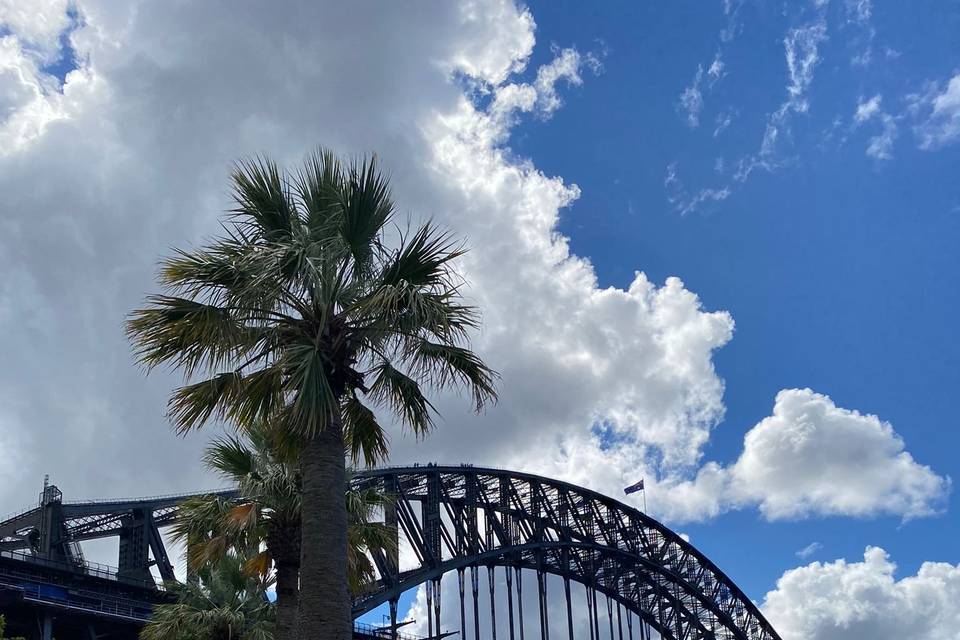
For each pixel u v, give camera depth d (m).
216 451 32.94
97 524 78.19
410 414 21.67
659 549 134.50
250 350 20.62
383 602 83.19
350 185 20.34
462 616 94.94
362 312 20.31
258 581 40.22
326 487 19.36
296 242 19.62
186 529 34.22
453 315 20.84
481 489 104.50
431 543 92.81
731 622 143.50
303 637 18.39
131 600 70.94
